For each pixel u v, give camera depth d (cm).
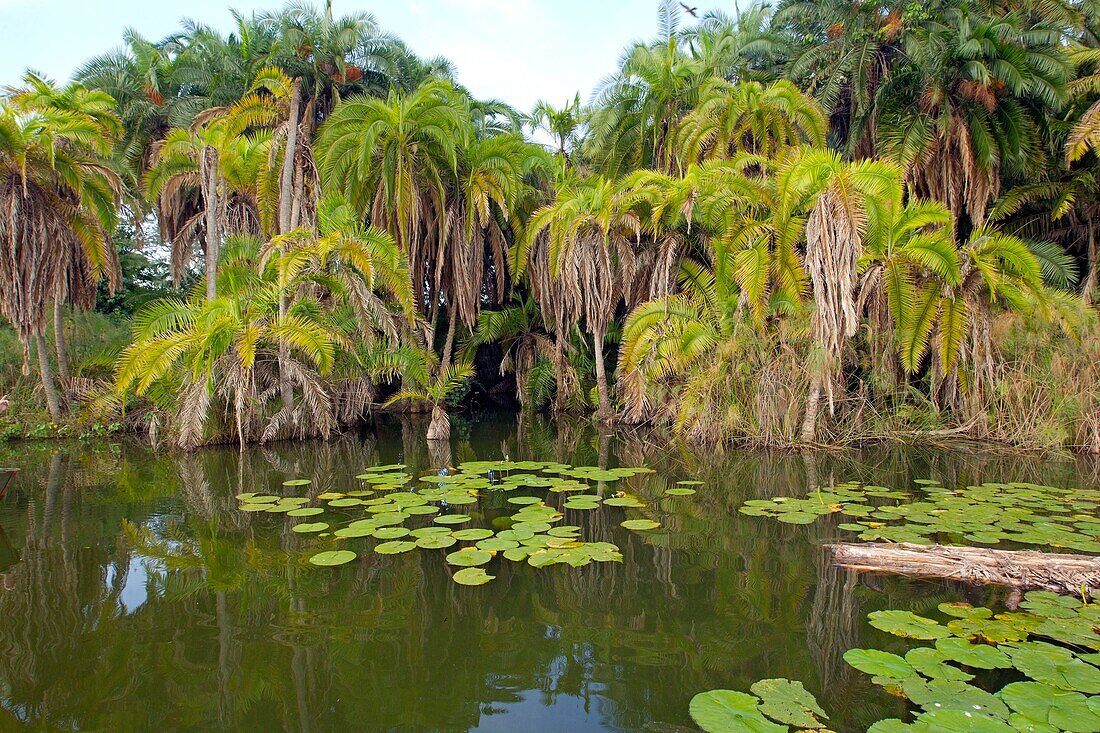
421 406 1812
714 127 1436
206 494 759
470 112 1831
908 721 280
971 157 1339
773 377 1070
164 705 311
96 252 1286
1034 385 1048
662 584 462
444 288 1775
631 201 1320
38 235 1191
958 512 619
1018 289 1048
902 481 801
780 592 445
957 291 1067
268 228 1420
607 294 1464
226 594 446
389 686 328
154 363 1029
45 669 345
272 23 1762
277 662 353
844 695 311
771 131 1467
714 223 1288
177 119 1822
